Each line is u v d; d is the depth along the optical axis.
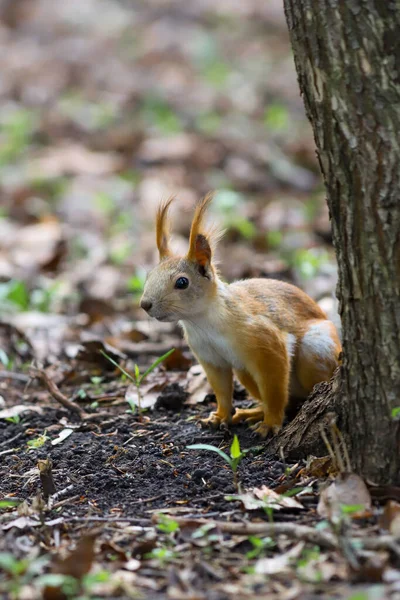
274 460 8.68
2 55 32.19
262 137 24.98
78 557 6.51
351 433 7.85
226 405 9.74
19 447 9.68
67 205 20.34
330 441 8.20
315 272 14.99
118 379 11.93
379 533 6.89
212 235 9.55
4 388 11.94
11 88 28.95
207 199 9.47
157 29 35.69
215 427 9.72
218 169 22.91
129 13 37.66
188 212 19.39
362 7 6.95
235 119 26.59
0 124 25.88
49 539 7.25
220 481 8.23
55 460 9.12
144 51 33.19
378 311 7.34
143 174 22.48
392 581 6.27
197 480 8.38
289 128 26.09
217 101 28.17
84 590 6.33
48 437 9.84
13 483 8.70
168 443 9.38
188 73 31.19
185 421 10.11
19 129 25.17
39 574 6.64
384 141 7.06
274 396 9.26
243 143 24.25
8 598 6.32
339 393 8.09
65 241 17.59
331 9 7.02
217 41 34.88
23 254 17.22
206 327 9.29
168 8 38.06
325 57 7.12
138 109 27.44
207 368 9.65
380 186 7.12
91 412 10.67
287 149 24.20
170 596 6.27
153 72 31.20
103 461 9.02
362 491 7.36
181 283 9.16
